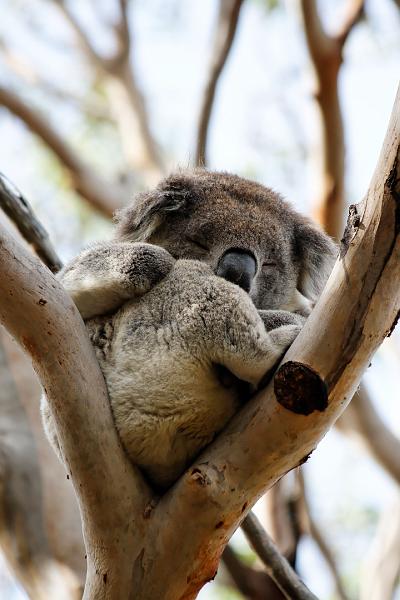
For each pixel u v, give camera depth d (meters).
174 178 9.52
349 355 6.29
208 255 9.02
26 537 12.52
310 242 9.57
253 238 9.10
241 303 7.02
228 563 13.41
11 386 13.70
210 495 6.48
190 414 7.05
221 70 17.19
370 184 6.32
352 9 15.52
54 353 6.48
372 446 16.52
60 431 6.62
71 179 19.25
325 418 6.39
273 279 9.25
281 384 6.33
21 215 10.52
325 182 16.39
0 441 13.02
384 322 6.32
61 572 12.34
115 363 7.34
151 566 6.64
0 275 6.35
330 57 15.55
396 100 6.26
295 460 6.61
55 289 6.59
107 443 6.66
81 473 6.61
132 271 7.43
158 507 6.73
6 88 18.72
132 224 8.95
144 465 7.09
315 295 9.45
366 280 6.26
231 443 6.58
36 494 12.76
